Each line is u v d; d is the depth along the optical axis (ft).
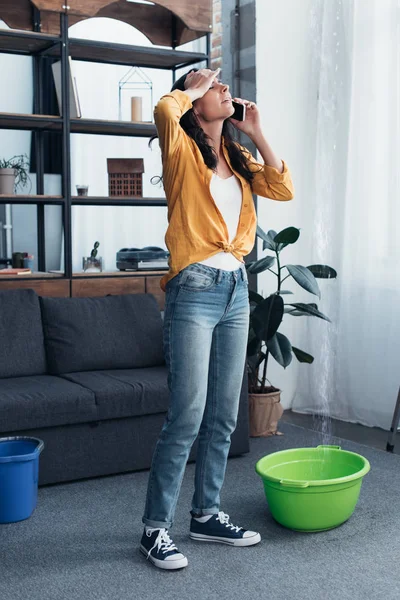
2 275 12.63
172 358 7.71
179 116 7.47
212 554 8.34
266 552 8.38
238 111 7.91
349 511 8.98
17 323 11.87
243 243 7.80
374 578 7.76
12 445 9.91
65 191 13.01
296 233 12.35
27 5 13.39
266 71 14.61
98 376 11.57
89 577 7.80
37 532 8.96
